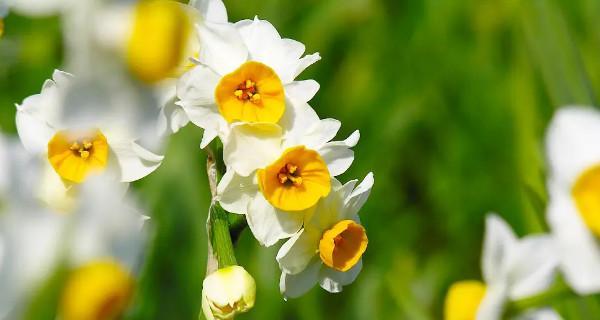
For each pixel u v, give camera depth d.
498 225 0.36
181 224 0.50
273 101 0.40
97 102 0.33
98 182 0.32
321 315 0.51
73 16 0.32
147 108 0.33
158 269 0.50
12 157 0.32
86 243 0.32
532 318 0.35
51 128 0.39
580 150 0.35
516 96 0.52
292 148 0.39
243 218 0.40
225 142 0.39
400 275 0.53
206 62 0.40
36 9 0.32
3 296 0.31
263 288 0.49
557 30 0.46
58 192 0.38
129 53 0.32
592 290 0.35
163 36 0.33
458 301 0.35
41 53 0.50
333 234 0.39
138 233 0.32
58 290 0.31
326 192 0.39
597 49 0.53
